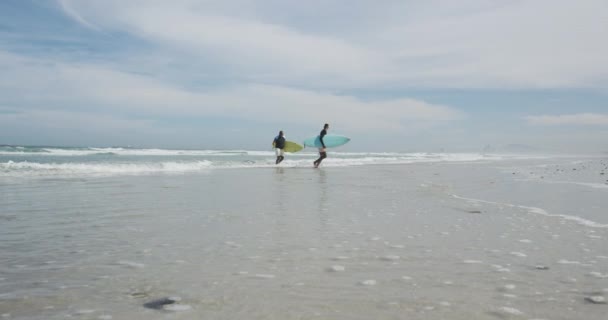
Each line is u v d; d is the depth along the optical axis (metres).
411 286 3.01
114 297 2.73
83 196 8.12
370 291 2.90
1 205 6.89
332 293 2.86
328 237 4.66
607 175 15.21
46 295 2.75
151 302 2.65
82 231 4.89
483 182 12.10
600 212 6.56
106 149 36.38
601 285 3.03
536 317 2.45
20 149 29.12
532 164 26.36
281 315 2.46
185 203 7.33
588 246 4.26
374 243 4.39
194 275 3.23
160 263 3.55
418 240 4.54
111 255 3.80
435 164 26.05
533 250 4.09
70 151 30.16
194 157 29.97
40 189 9.23
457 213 6.44
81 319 2.37
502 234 4.86
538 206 7.21
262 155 38.72
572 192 9.38
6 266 3.42
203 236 4.68
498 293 2.86
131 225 5.30
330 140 20.61
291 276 3.23
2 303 2.60
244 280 3.12
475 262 3.66
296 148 23.17
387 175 15.12
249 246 4.21
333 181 12.30
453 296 2.80
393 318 2.43
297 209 6.76
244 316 2.44
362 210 6.71
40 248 4.04
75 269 3.36
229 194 8.73
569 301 2.71
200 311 2.51
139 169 16.22
